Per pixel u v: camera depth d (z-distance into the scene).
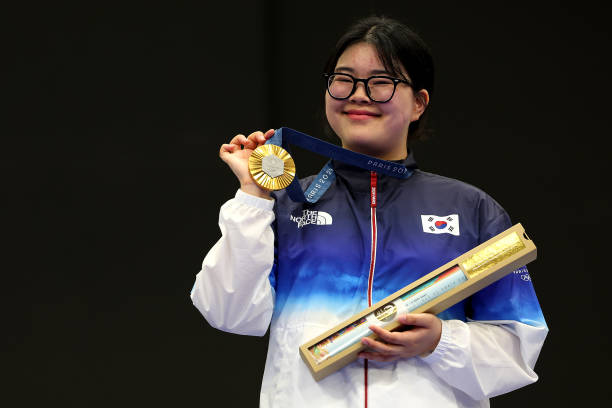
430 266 4.22
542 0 7.92
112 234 7.65
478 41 7.98
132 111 7.84
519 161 7.80
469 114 7.92
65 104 7.71
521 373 4.04
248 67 8.10
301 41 8.16
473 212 4.43
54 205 7.58
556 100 7.82
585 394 7.44
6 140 7.57
